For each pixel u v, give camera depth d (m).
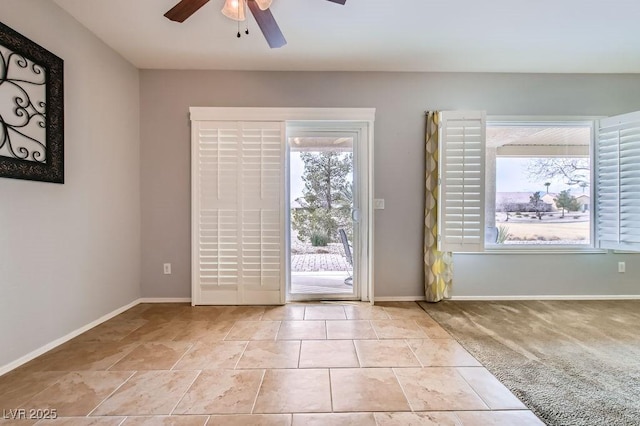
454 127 3.09
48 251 2.13
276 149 3.14
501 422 1.44
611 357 2.05
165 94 3.17
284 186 3.15
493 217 3.43
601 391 1.68
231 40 2.62
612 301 3.27
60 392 1.66
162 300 3.22
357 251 3.34
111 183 2.77
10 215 1.87
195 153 3.12
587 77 3.28
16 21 1.88
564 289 3.34
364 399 1.61
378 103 3.23
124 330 2.50
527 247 3.34
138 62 3.02
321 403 1.57
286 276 3.30
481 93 3.26
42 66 2.04
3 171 1.79
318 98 3.19
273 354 2.10
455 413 1.50
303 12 2.24
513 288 3.33
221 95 3.17
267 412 1.50
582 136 3.41
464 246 3.10
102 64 2.64
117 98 2.84
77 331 2.39
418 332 2.46
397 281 3.30
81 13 2.26
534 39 2.62
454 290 3.32
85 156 2.46
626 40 2.63
